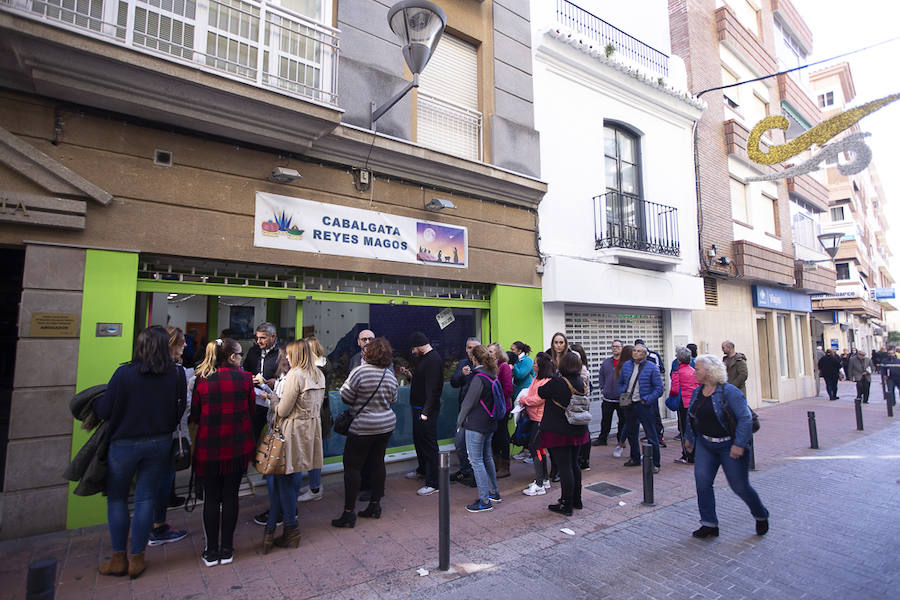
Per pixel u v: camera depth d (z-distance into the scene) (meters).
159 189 4.92
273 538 4.13
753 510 4.40
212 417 3.73
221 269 5.45
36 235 4.34
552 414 5.02
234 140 5.41
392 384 4.77
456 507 5.21
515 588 3.51
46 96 4.45
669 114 11.37
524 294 7.99
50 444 4.29
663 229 10.78
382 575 3.68
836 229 27.20
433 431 5.72
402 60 6.93
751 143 12.01
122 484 3.51
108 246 4.62
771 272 13.72
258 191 5.52
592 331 9.30
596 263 8.77
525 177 7.89
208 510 3.77
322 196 6.01
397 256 6.57
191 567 3.76
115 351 4.59
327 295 6.15
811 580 3.61
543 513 5.04
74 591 3.37
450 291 7.36
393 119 6.61
